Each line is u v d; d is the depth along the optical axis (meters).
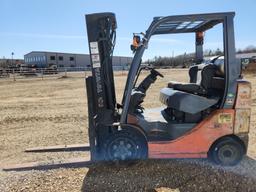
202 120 4.22
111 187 3.79
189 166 4.30
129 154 4.20
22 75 34.88
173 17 3.98
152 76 4.70
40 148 5.43
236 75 4.12
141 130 4.18
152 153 4.21
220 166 4.27
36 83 21.94
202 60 4.97
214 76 4.30
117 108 4.67
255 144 5.37
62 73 38.84
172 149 4.21
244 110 4.17
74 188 3.80
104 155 4.23
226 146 4.23
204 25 4.43
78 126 7.20
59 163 4.54
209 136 4.20
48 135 6.44
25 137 6.34
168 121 4.34
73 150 5.36
